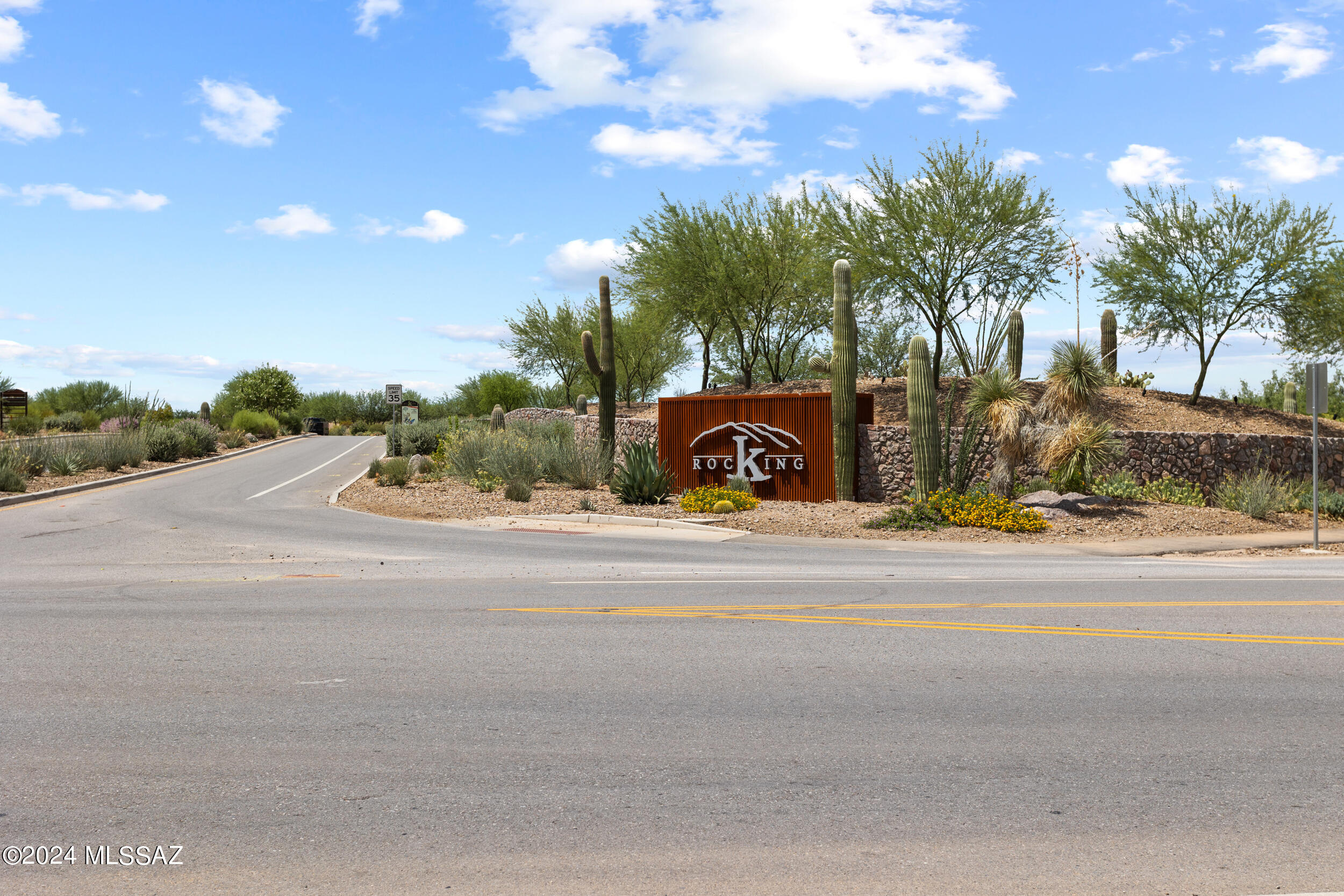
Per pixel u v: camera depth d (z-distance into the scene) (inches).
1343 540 658.8
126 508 822.5
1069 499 726.5
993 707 228.5
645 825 159.2
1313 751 197.5
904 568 503.8
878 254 1243.8
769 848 150.3
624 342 2049.7
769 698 236.2
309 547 596.4
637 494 835.4
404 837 154.1
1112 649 290.4
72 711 224.4
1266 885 138.3
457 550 580.7
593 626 329.1
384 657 281.1
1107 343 1365.7
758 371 1909.4
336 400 2662.4
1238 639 305.6
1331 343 1288.1
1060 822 161.0
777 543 634.8
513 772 184.2
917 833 156.3
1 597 402.0
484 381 2470.5
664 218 1429.6
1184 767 187.8
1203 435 885.2
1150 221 1273.4
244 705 230.4
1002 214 1197.7
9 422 1657.2
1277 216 1211.9
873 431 896.3
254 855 147.8
